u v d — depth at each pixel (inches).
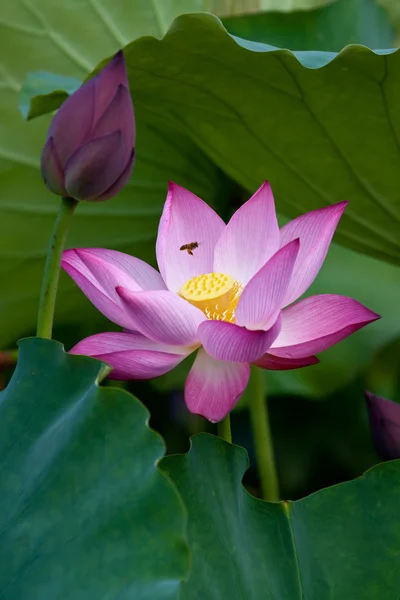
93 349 61.8
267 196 63.3
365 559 58.4
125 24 71.9
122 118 58.9
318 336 62.2
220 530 57.7
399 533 58.6
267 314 61.4
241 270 64.3
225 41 62.2
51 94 63.8
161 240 63.4
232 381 60.9
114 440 55.8
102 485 55.3
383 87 62.9
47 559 54.6
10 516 55.4
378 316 61.8
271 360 61.4
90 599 53.9
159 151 71.2
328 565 58.3
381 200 67.3
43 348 57.8
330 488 59.4
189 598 56.4
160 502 54.9
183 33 62.1
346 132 65.1
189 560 54.2
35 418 56.7
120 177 59.7
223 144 67.7
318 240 61.9
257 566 57.8
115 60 58.5
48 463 55.8
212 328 59.9
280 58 62.6
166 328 60.6
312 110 64.5
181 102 66.2
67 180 59.4
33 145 70.9
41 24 70.9
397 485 59.2
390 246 69.8
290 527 58.8
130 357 60.5
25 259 71.9
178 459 58.5
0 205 71.1
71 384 57.1
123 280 61.4
